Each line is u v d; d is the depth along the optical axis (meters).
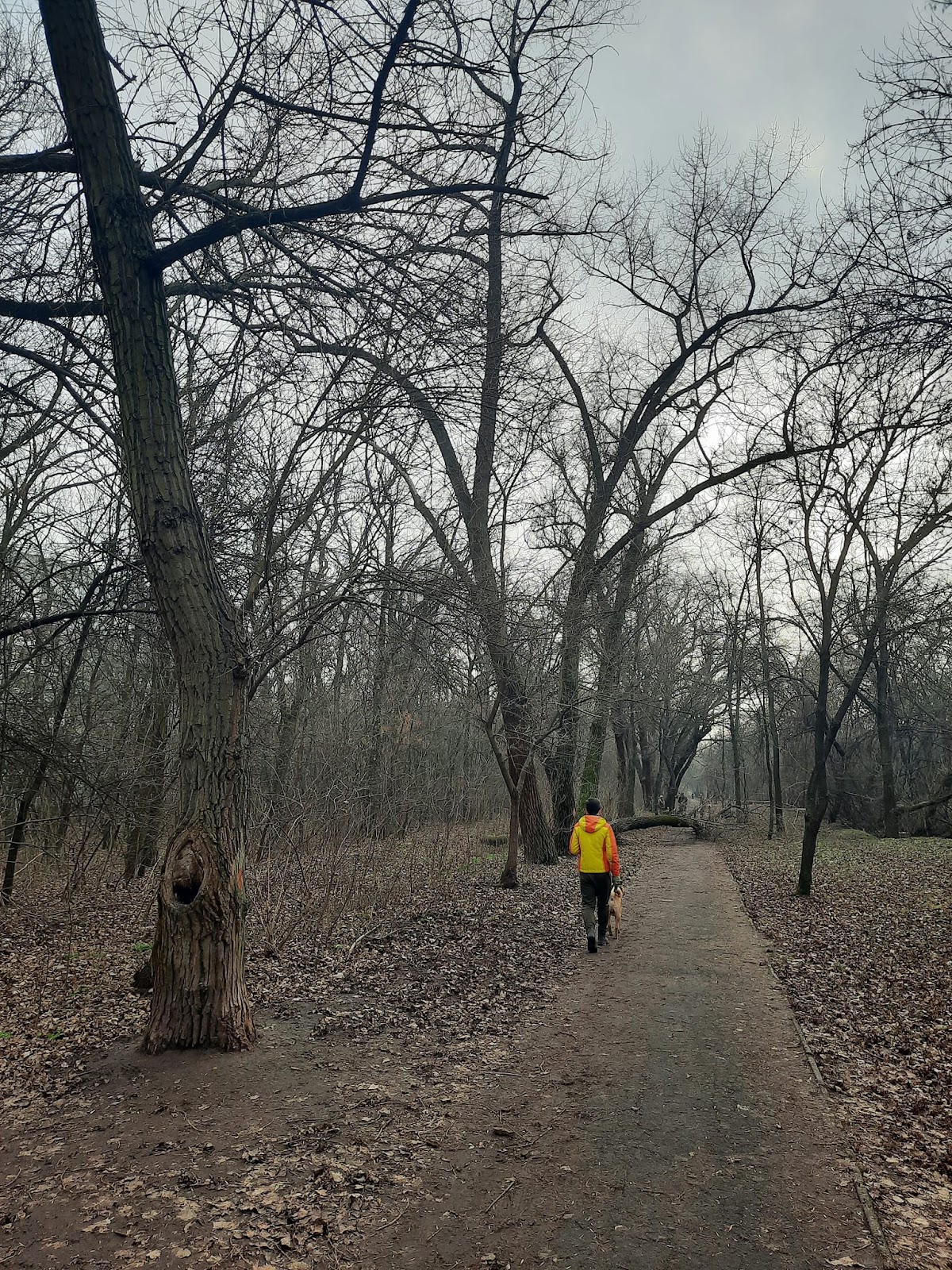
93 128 5.86
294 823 11.86
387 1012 7.23
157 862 15.57
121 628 10.23
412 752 16.44
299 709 13.95
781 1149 4.61
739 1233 3.78
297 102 6.56
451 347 7.49
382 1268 3.57
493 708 14.17
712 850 24.33
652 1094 5.45
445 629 9.23
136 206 6.02
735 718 36.25
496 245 8.05
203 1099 5.17
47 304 6.59
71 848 14.55
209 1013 5.85
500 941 10.38
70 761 10.59
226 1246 3.70
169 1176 4.27
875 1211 3.93
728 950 9.98
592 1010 7.43
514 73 6.97
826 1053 6.21
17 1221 3.88
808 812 14.46
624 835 29.91
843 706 14.07
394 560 9.73
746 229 18.30
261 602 8.52
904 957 9.17
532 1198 4.12
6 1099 5.25
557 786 21.30
